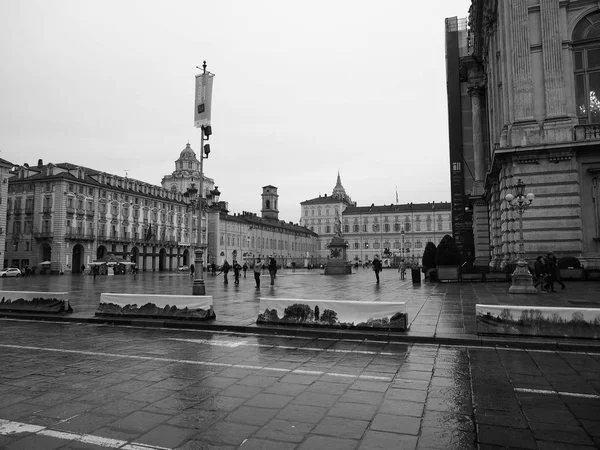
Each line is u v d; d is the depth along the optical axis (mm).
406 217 118750
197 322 10703
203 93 17328
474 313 11609
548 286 16531
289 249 117375
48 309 12914
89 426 4391
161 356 7527
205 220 87062
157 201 79062
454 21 41906
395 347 8203
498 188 26047
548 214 20141
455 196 40375
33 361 7199
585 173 20109
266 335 9609
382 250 119938
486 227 37125
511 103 21734
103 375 6293
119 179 72438
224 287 25000
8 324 11633
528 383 5785
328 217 130750
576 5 21078
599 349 7668
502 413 4652
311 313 9859
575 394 5289
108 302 12133
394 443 3926
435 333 8906
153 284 29750
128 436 4137
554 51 20922
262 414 4688
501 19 23422
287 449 3826
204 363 7000
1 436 4148
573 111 20844
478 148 38719
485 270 26562
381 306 9336
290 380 5988
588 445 3865
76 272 63906
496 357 7336
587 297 14031
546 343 7961
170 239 81750
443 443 3918
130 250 72562
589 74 20938
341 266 48625
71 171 64875
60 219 60125
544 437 4035
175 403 5062
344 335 9141
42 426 4395
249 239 99312
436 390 5488
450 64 41406
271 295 18547
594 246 19812
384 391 5465
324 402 5062
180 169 97562
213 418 4582
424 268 31812
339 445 3898
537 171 20500
